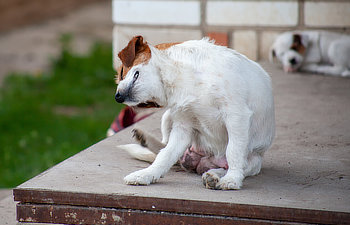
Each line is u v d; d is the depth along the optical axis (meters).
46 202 3.70
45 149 9.52
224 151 3.91
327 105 6.22
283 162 4.34
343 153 4.57
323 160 4.39
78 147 9.51
